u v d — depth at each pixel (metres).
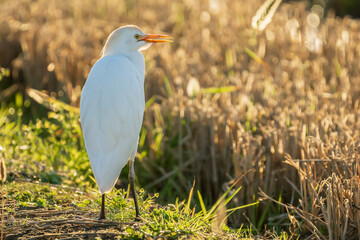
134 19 20.22
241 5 21.30
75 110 12.23
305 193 8.20
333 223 7.44
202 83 14.10
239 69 15.41
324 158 8.77
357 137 9.36
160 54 15.65
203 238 6.85
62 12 20.81
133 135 7.07
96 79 7.11
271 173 9.55
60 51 15.88
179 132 11.30
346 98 12.48
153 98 13.02
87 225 7.03
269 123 11.11
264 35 17.61
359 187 7.46
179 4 21.42
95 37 17.45
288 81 14.09
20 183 9.02
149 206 8.30
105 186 6.71
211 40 17.44
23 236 6.65
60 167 10.53
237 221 9.41
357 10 30.34
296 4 23.78
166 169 11.76
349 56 15.73
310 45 16.59
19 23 17.78
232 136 10.60
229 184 10.05
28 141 11.25
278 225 9.14
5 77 16.62
